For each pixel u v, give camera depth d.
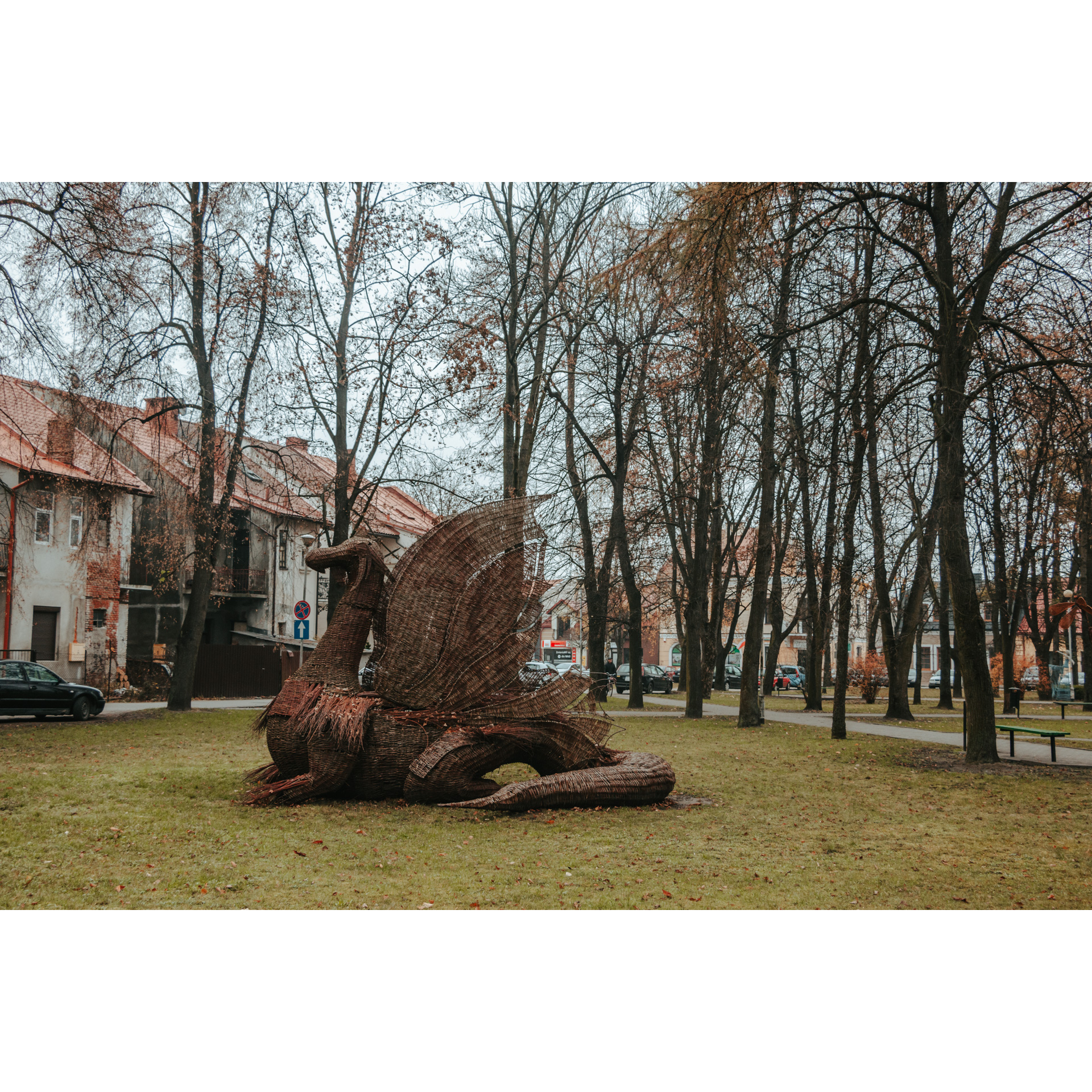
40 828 8.28
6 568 28.06
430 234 20.69
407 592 10.30
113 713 23.22
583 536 28.73
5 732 18.34
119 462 33.66
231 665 33.25
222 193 22.08
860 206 14.16
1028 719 26.61
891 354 16.23
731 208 12.30
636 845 8.14
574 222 25.00
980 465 15.06
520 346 24.36
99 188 16.47
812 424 17.03
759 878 7.00
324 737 9.77
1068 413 13.29
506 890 6.52
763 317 15.95
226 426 22.55
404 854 7.61
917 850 8.18
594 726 10.60
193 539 25.80
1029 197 13.50
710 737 19.75
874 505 25.86
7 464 27.02
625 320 25.06
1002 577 29.56
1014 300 14.16
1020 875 7.21
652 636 73.44
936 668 84.19
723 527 39.28
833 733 19.44
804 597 34.34
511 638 10.39
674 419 26.05
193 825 8.56
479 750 9.88
